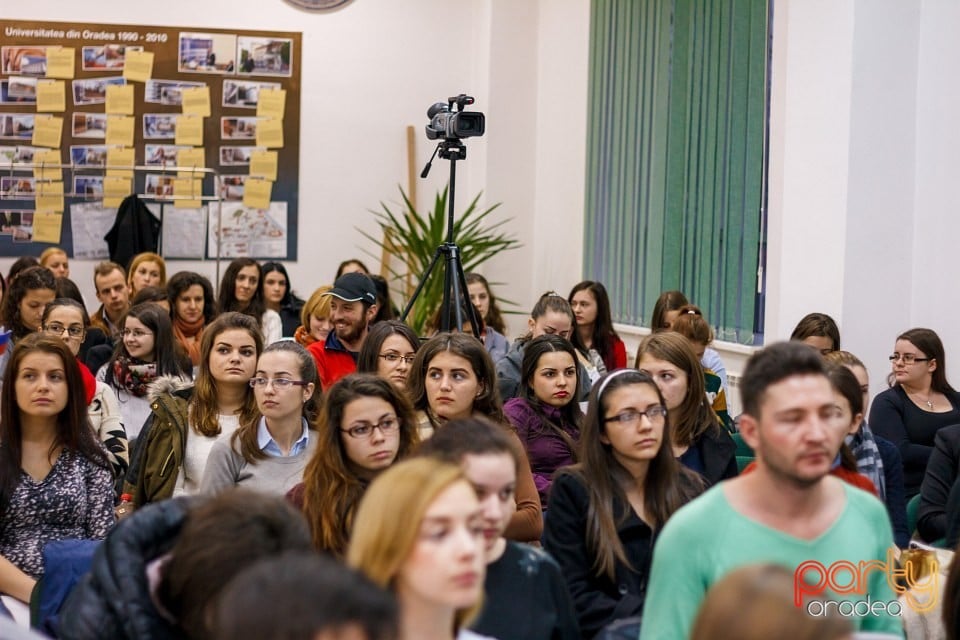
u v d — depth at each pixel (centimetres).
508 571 231
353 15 815
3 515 326
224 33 798
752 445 195
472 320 518
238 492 168
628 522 272
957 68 482
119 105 789
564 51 784
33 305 513
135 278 671
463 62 830
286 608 112
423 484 160
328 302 528
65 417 336
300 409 341
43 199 771
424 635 161
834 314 500
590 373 538
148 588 173
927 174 498
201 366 371
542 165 813
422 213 830
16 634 178
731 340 603
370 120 820
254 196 805
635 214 705
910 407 438
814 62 515
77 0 783
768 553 191
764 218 580
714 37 621
